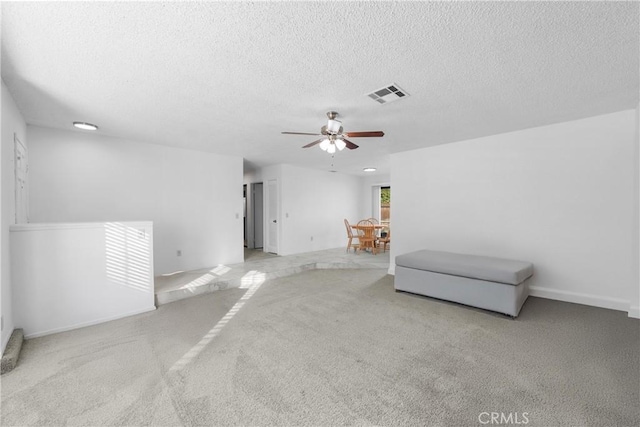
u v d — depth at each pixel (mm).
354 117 3180
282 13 1504
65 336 2533
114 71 2152
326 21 1572
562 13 1499
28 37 1703
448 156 4367
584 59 1966
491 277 2986
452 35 1702
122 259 2998
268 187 6910
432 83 2348
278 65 2064
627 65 2039
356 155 5320
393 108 2908
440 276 3412
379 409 1588
